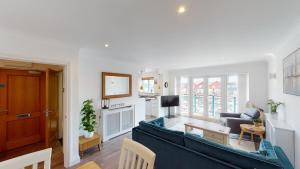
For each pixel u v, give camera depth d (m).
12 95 3.25
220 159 1.70
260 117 4.03
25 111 3.44
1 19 1.67
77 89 2.83
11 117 3.23
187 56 3.86
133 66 5.04
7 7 1.41
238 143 3.70
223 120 4.61
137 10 1.50
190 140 2.02
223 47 2.96
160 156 2.35
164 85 6.84
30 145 3.45
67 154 2.68
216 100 5.96
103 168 2.64
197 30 2.05
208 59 4.33
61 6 1.40
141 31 2.08
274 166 1.38
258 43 2.70
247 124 3.83
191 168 1.92
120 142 3.84
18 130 3.35
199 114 6.46
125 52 3.37
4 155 2.97
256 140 3.86
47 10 1.48
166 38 2.38
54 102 3.65
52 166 2.68
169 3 1.37
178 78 7.02
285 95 2.82
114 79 4.37
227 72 5.46
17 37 2.09
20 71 3.34
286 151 2.38
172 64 5.31
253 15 1.62
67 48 2.68
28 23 1.79
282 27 1.96
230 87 5.61
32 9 1.45
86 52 3.36
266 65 4.72
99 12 1.53
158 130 2.50
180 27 1.94
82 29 2.00
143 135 2.68
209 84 6.14
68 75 2.70
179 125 5.35
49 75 3.24
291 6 1.43
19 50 2.11
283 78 2.83
